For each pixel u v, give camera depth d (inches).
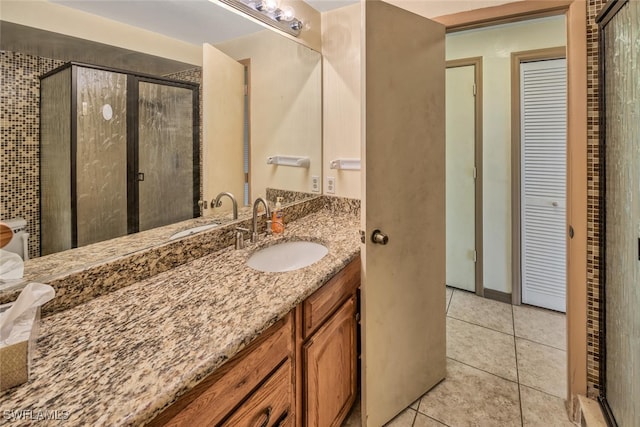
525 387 68.2
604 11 50.7
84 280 38.4
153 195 50.3
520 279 103.5
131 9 46.2
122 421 20.9
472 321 94.8
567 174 60.4
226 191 64.4
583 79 56.5
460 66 106.4
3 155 34.4
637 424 44.4
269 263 60.6
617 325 51.3
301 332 43.3
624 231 48.1
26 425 20.3
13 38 34.9
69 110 39.9
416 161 60.1
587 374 59.5
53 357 27.4
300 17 77.2
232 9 60.1
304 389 44.3
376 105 52.6
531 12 60.1
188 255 52.0
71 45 39.8
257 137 70.9
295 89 79.1
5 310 30.5
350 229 71.5
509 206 102.7
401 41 55.6
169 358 27.1
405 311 61.1
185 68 54.8
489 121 103.6
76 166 40.6
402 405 62.4
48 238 37.9
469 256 111.7
